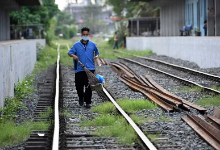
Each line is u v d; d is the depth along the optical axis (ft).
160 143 56.95
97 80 82.23
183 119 70.59
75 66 85.71
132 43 374.43
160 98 92.94
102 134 62.08
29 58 164.04
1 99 81.10
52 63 220.23
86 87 84.94
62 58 248.11
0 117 76.18
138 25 428.97
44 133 61.82
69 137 60.39
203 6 274.36
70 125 68.39
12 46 102.17
